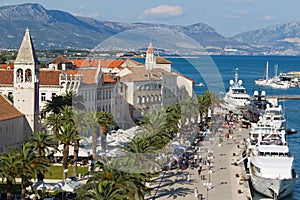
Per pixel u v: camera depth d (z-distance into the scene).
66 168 87.00
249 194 86.19
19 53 118.75
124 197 50.16
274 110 163.25
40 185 73.62
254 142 116.88
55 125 90.38
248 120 176.12
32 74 118.44
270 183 90.56
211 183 91.81
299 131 174.00
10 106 115.06
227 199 82.06
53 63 147.38
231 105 187.00
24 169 66.12
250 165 98.44
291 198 93.94
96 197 50.12
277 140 108.06
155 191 81.81
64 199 74.69
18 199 73.94
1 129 104.31
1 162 65.81
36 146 78.12
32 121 117.62
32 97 117.44
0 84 137.25
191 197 80.19
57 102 118.19
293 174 94.94
